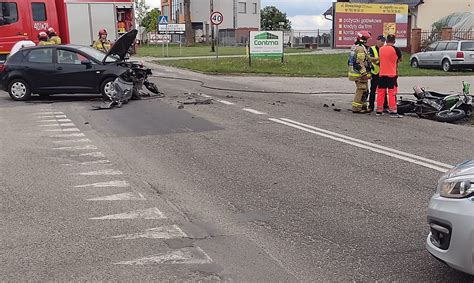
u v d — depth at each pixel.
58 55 14.46
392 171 7.21
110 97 13.89
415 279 4.04
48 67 14.33
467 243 3.36
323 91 17.44
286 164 7.59
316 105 13.99
